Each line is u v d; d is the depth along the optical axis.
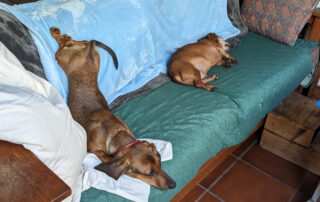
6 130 1.14
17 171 1.07
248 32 3.37
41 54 1.83
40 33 1.87
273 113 2.54
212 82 2.54
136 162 1.56
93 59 1.98
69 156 1.35
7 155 1.14
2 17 1.68
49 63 1.86
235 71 2.69
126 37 2.26
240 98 2.30
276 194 2.34
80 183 1.53
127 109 2.21
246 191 2.36
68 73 1.92
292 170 2.55
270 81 2.54
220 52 2.77
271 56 2.90
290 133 2.49
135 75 2.43
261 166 2.59
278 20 3.04
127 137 1.70
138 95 2.35
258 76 2.59
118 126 1.78
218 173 2.52
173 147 1.85
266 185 2.41
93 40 2.01
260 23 3.18
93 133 1.73
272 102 2.55
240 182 2.44
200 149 1.93
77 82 1.89
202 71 2.63
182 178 1.80
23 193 0.99
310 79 3.24
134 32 2.31
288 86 2.71
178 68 2.49
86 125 1.78
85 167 1.62
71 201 1.43
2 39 1.62
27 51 1.74
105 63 2.14
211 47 2.69
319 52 3.11
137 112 2.16
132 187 1.57
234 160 2.64
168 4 2.56
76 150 1.41
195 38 2.90
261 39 3.22
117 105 2.22
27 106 1.21
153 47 2.52
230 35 3.10
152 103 2.26
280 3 3.02
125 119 2.10
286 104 2.66
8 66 1.30
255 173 2.52
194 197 2.31
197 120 2.06
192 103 2.24
